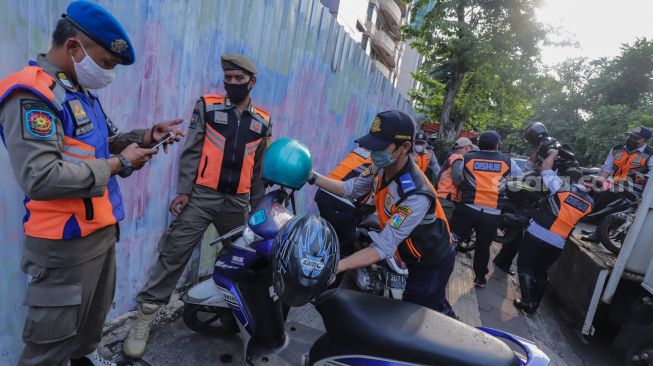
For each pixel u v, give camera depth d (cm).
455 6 1413
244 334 202
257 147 259
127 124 225
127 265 254
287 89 367
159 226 274
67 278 149
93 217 151
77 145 141
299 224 137
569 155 417
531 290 409
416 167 201
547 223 392
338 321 156
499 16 1441
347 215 342
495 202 429
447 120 1503
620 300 336
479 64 1395
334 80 474
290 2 341
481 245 446
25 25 167
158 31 231
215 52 277
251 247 189
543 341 377
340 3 1973
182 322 267
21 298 191
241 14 289
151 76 233
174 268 233
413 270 231
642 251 317
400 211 185
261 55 319
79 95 146
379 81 696
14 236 182
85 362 196
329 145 507
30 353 153
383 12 3116
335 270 140
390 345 145
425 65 1602
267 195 199
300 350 202
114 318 251
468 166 440
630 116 2694
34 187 126
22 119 124
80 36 133
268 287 195
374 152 184
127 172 154
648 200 309
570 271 413
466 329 154
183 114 264
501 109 1675
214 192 243
